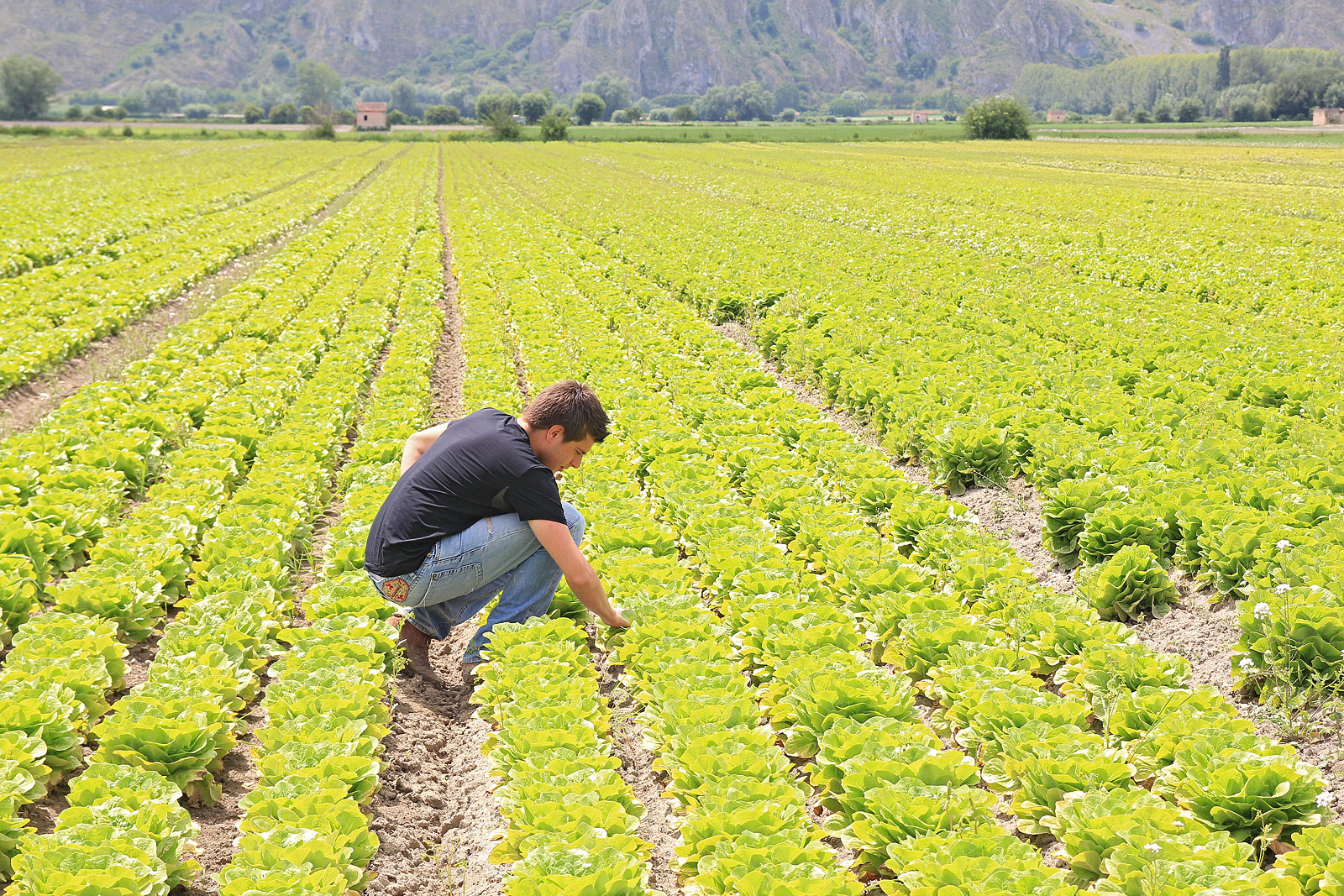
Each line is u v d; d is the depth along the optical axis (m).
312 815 4.46
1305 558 6.11
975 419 9.91
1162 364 12.00
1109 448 8.77
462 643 7.13
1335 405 9.98
